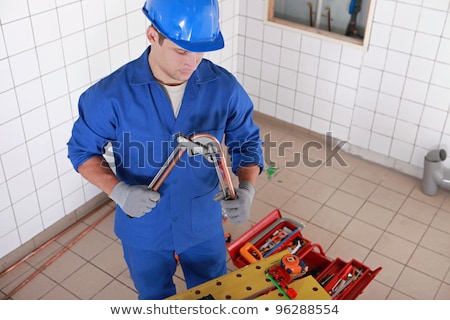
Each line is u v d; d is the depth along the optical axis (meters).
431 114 3.34
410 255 2.97
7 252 2.80
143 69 1.76
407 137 3.51
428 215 3.26
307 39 3.61
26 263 2.87
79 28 2.67
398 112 3.47
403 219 3.23
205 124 1.86
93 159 1.89
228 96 1.87
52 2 2.48
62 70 2.67
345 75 3.57
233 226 3.12
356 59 3.47
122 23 2.90
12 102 2.50
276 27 3.70
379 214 3.26
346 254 2.96
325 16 3.61
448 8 2.98
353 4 3.41
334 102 3.72
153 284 2.15
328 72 3.64
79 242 3.01
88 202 3.18
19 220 2.79
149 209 1.79
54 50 2.59
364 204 3.34
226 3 3.67
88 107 1.79
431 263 2.93
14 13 2.34
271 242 2.78
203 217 2.02
